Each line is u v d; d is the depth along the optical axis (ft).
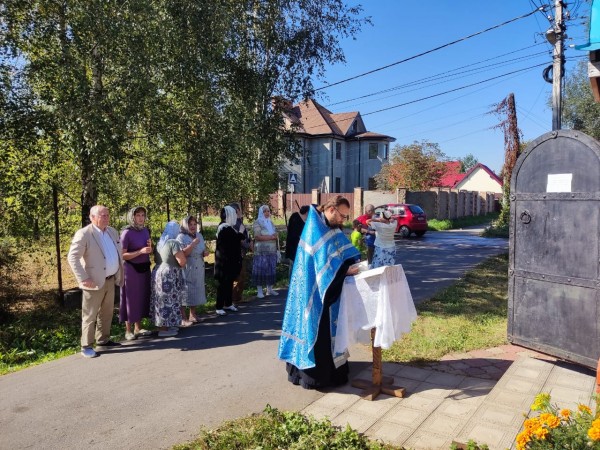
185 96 32.65
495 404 12.81
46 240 29.04
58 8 26.61
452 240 67.87
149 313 21.95
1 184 25.68
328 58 44.14
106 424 13.20
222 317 25.17
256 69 40.01
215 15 31.78
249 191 40.70
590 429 8.57
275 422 12.91
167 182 33.86
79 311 27.61
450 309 25.76
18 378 16.69
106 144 25.89
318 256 14.87
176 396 15.01
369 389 14.80
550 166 15.56
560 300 15.35
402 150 123.85
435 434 12.14
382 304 14.12
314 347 15.02
